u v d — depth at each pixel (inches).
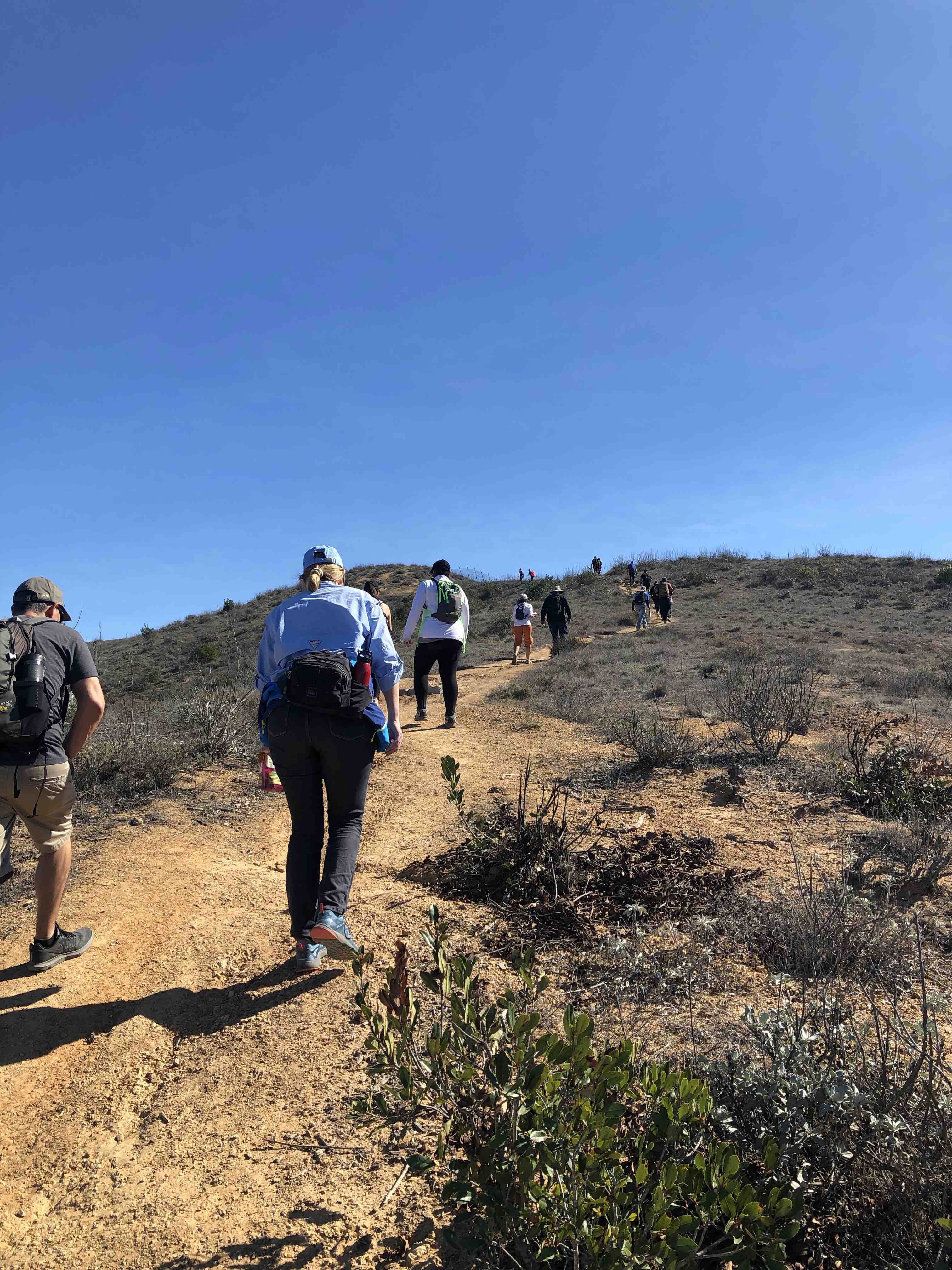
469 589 1732.3
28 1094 98.8
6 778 114.1
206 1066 103.4
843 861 160.9
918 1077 78.5
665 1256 59.1
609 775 243.1
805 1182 70.9
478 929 138.9
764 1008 109.0
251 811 213.3
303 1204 80.4
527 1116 68.1
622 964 122.9
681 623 995.9
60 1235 78.0
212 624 1710.1
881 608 1077.1
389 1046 75.8
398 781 246.7
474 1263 71.6
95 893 153.3
